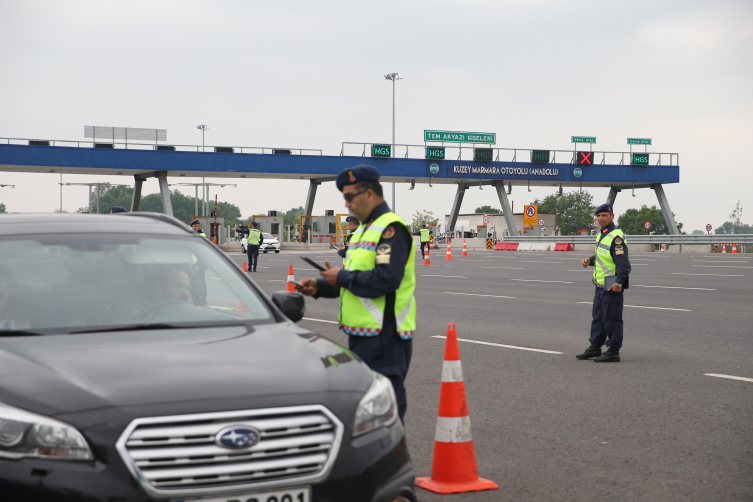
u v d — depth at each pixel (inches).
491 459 206.2
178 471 108.1
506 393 285.6
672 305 583.8
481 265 1212.5
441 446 183.6
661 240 1941.4
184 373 120.3
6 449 107.1
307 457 115.6
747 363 344.5
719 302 604.4
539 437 227.0
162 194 2039.9
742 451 212.5
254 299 164.7
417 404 270.1
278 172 2082.9
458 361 184.4
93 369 120.3
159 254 170.7
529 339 421.4
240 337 141.5
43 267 159.6
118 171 2070.6
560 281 852.6
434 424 243.1
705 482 187.3
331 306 597.3
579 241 2041.1
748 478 190.2
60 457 106.7
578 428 236.7
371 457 121.0
